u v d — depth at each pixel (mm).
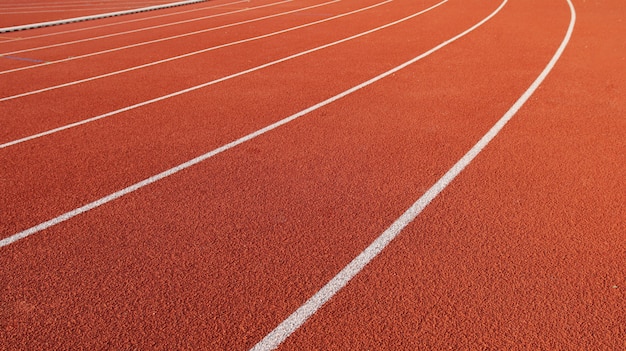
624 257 3646
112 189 4895
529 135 5926
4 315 3266
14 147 6016
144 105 7512
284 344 2994
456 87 7910
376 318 3168
